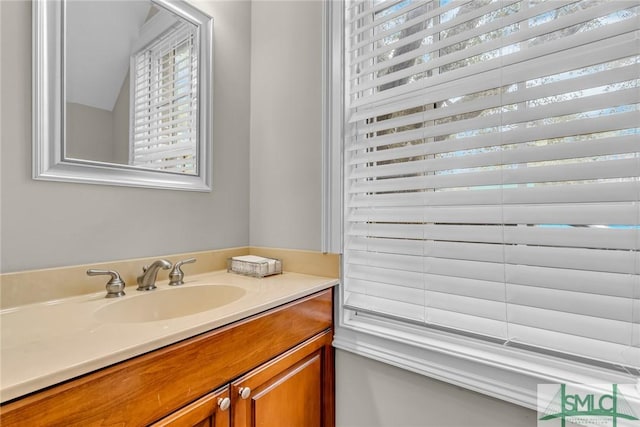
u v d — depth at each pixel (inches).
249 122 59.6
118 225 40.9
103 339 24.0
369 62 48.4
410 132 42.3
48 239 35.0
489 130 37.6
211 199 52.7
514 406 34.3
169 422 25.1
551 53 32.0
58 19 36.1
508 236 34.6
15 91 32.9
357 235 46.7
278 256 54.9
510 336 35.0
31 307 32.8
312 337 42.4
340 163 47.9
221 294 43.3
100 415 21.3
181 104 48.4
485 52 35.4
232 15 56.4
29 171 33.7
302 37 52.9
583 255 30.8
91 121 38.7
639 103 28.2
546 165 34.1
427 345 39.6
